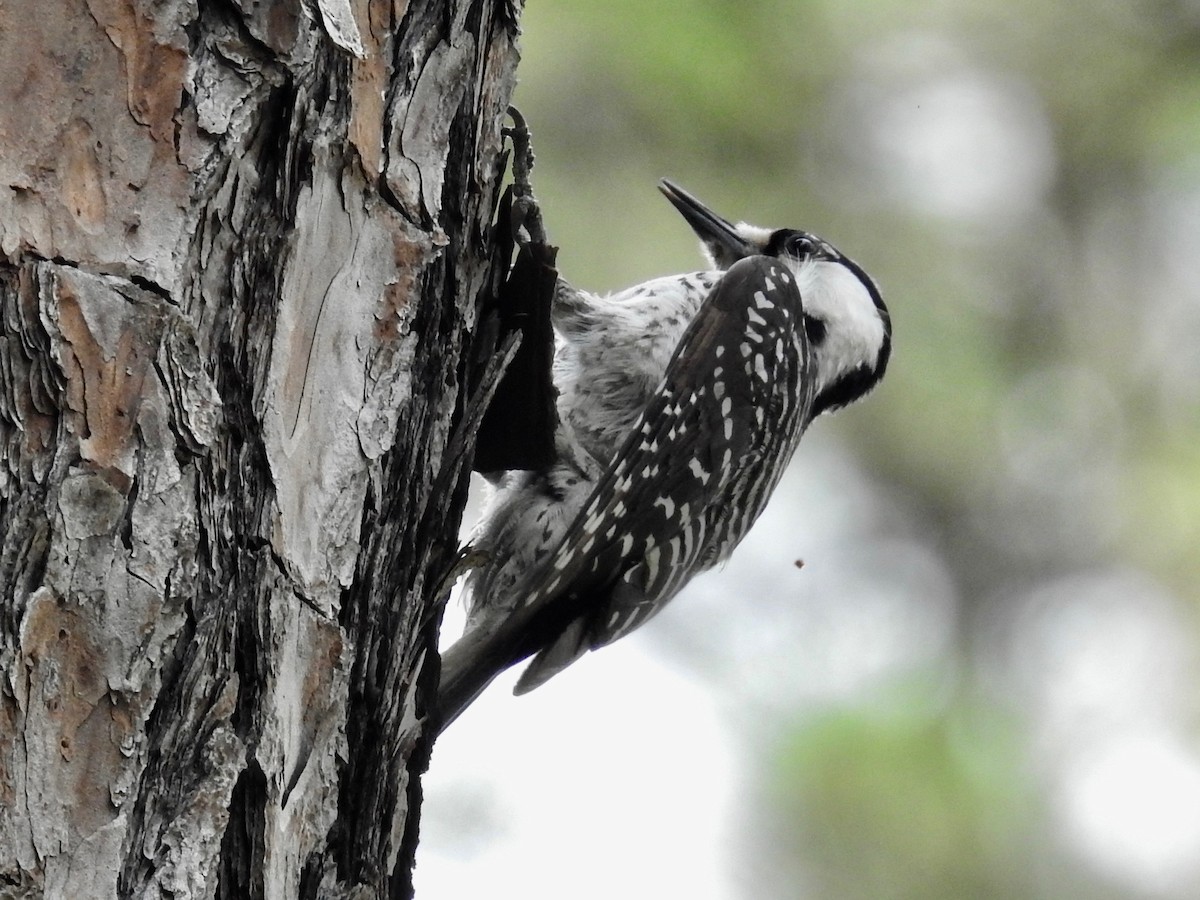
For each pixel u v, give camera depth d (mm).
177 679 4730
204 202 4898
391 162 5641
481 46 6262
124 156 4762
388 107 5645
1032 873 13297
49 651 4465
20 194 4594
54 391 4559
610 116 13430
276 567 5105
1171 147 14578
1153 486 14867
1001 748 14023
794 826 13164
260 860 4965
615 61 13227
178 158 4848
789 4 13930
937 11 14359
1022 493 14930
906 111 14359
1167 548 14867
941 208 14633
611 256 13266
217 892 4844
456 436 6336
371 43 5574
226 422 4965
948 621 14914
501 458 7945
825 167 14156
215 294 4965
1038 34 14609
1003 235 14758
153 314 4719
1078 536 14945
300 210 5223
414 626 6035
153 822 4645
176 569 4699
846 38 14125
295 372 5227
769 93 13844
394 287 5617
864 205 14273
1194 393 14812
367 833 5695
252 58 5027
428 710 6391
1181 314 14906
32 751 4410
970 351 14500
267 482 5082
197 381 4809
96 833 4488
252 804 4961
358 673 5605
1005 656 14820
